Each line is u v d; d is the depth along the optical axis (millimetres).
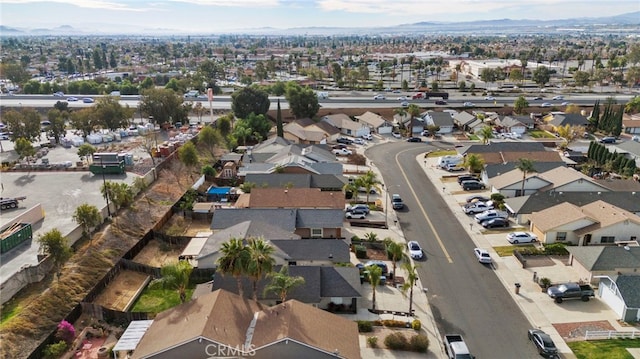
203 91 193625
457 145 111188
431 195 80062
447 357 40188
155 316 42750
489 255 57500
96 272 52344
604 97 169500
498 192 77875
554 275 53312
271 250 41469
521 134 125000
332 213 63219
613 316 45844
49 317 43656
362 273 52719
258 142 114500
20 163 94438
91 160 97125
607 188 75188
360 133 123250
